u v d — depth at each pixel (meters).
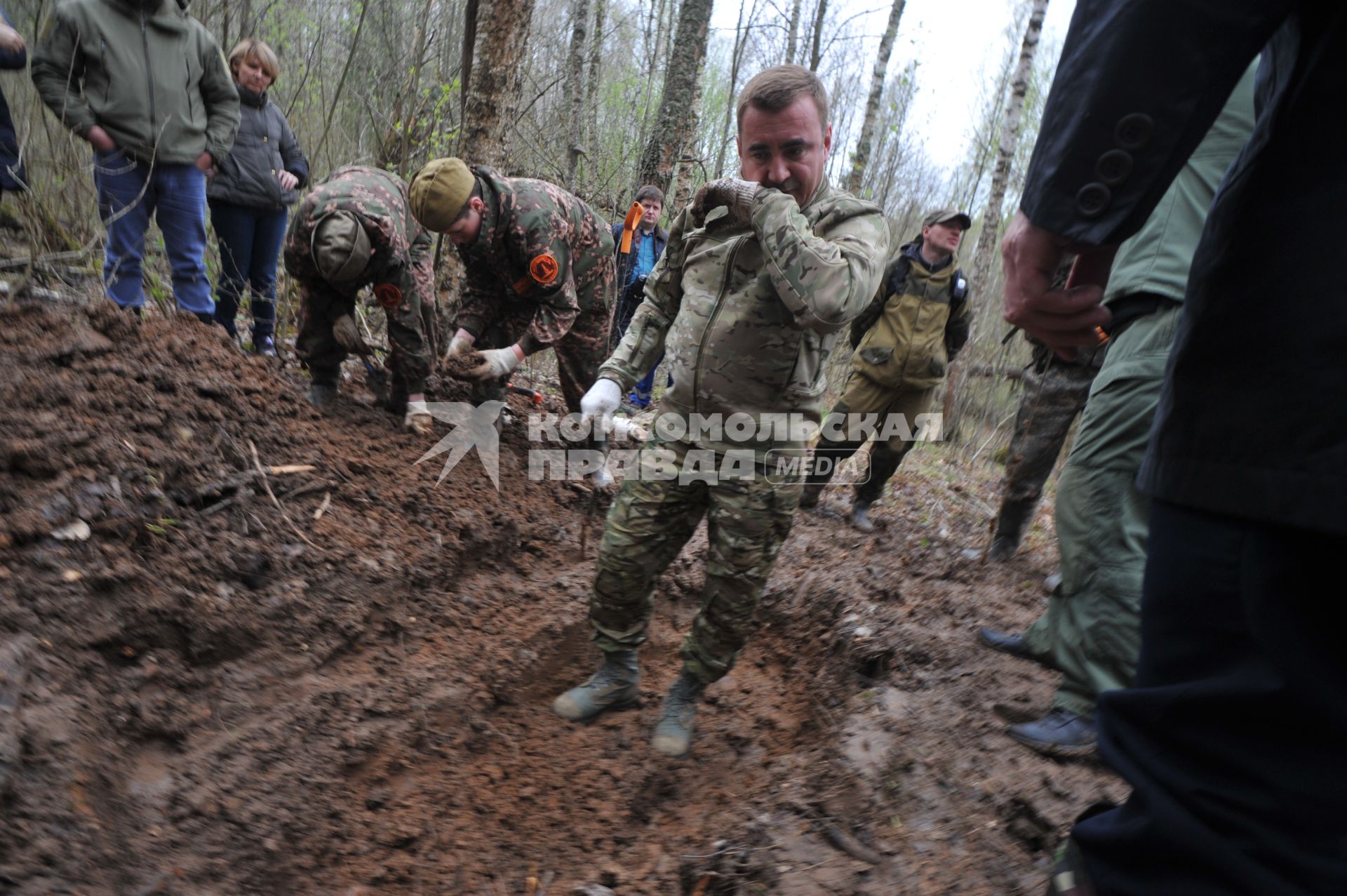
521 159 10.77
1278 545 0.93
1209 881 0.95
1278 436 0.91
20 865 1.68
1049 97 1.07
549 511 4.04
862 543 4.61
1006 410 8.20
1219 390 0.98
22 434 2.67
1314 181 0.92
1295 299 0.91
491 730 2.62
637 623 2.69
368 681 2.61
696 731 2.84
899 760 2.37
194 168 4.12
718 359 2.36
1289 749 0.92
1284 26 0.98
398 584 3.04
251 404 3.46
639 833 2.31
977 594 3.93
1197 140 0.97
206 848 1.93
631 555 2.54
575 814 2.36
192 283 4.21
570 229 3.83
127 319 3.35
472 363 3.71
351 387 4.58
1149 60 0.94
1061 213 1.04
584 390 4.39
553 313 3.80
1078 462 2.60
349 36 8.13
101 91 3.79
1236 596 0.95
